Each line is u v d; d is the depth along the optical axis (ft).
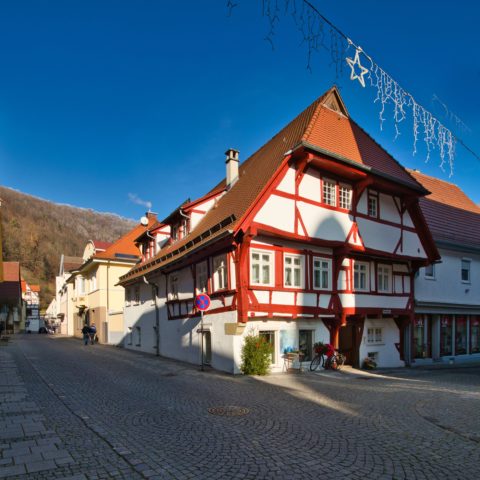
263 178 50.80
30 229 318.24
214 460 18.22
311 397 32.63
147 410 27.63
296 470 17.19
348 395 33.73
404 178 62.69
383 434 22.26
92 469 17.16
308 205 51.03
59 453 19.02
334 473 16.92
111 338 98.58
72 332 152.25
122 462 17.97
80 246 348.59
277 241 48.57
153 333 71.67
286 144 55.83
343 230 54.49
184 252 56.39
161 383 39.29
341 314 53.47
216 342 49.49
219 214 56.54
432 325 73.31
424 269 72.28
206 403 30.01
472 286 80.79
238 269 45.52
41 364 52.70
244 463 17.90
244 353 45.65
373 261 59.62
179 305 61.26
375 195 60.13
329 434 22.15
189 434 22.04
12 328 179.93
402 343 64.85
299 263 50.47
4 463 17.76
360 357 58.13
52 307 249.75
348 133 59.62
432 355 72.54
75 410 27.40
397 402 30.81
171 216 69.72
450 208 87.20
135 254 108.99
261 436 21.71
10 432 22.29
